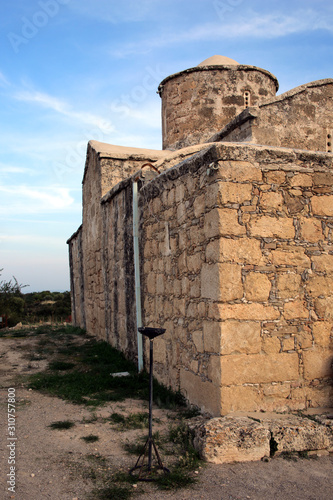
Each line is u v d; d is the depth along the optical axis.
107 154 12.09
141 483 3.93
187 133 12.59
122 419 5.62
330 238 5.70
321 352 5.52
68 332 15.28
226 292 5.14
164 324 7.17
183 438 4.82
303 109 9.17
